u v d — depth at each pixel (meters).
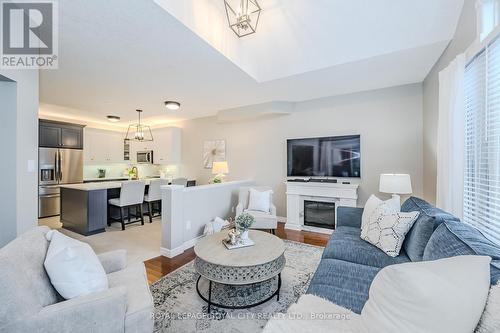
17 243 1.22
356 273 1.61
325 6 2.39
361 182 3.99
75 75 3.07
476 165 1.95
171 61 2.67
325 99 4.29
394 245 1.90
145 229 4.21
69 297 1.19
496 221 1.66
